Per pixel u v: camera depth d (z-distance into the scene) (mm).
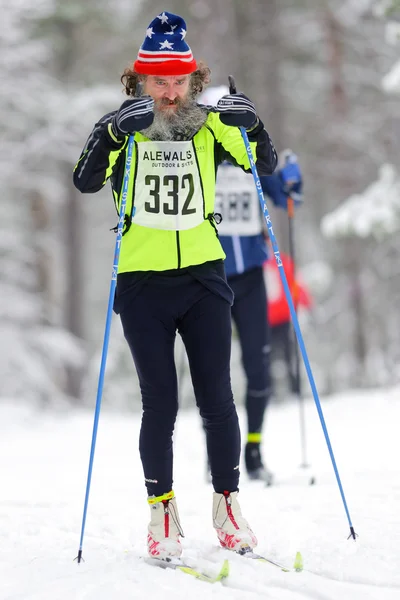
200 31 60219
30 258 57719
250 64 59125
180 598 7707
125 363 49875
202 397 9305
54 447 25266
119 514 12133
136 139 9227
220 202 15062
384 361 54812
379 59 59281
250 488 14172
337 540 9758
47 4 55656
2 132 56938
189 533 10633
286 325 22109
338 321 61156
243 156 9648
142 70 9133
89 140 9133
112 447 24438
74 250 65375
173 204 9148
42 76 57000
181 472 17859
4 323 55000
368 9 58094
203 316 9195
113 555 9617
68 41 61844
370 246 55156
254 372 15180
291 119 63125
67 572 8836
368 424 23266
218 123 9453
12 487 16094
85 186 9172
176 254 9109
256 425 15180
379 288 58188
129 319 9219
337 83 58688
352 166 58938
